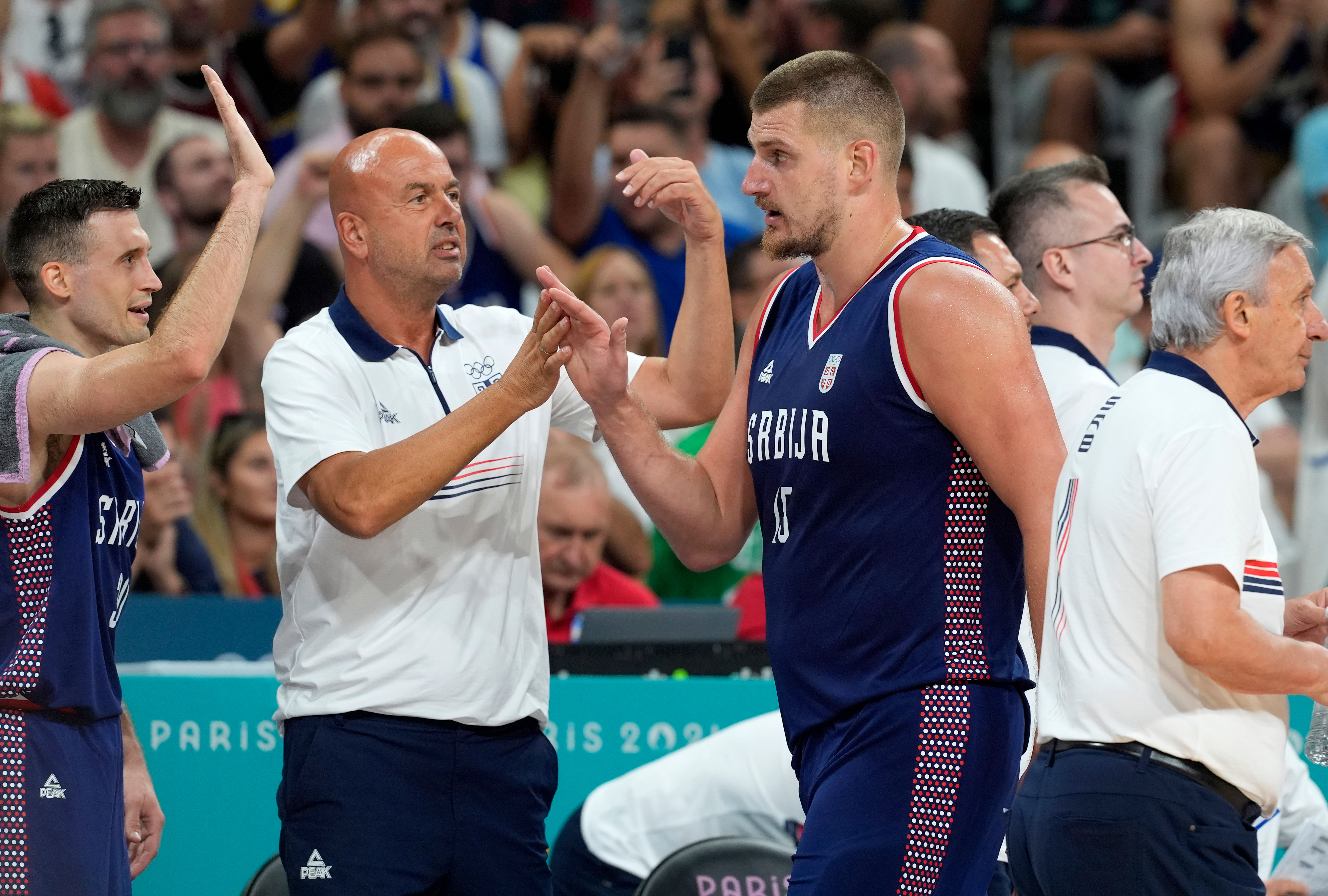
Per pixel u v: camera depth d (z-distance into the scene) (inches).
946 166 1079.0
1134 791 371.6
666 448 439.5
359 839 421.1
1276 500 999.0
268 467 776.3
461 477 433.4
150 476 749.3
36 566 407.5
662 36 1066.1
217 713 539.8
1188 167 1190.3
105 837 416.2
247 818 538.6
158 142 984.3
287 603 446.9
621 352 420.5
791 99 401.7
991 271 496.1
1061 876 383.6
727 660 591.2
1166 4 1232.8
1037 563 374.0
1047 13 1237.7
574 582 703.7
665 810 534.3
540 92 1057.5
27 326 421.4
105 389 382.0
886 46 1101.1
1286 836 525.0
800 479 397.7
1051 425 378.0
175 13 1011.3
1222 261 379.2
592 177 1023.6
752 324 445.1
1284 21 1192.8
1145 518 371.2
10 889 399.2
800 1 1147.9
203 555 775.7
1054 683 397.1
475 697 430.0
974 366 374.0
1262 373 381.7
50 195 429.1
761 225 1079.6
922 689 381.1
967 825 376.8
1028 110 1203.2
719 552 450.9
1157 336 392.2
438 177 439.2
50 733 408.8
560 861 543.2
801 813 529.7
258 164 412.2
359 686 424.8
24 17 1034.1
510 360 462.9
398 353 444.5
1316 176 1088.2
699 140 1079.6
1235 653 349.4
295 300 903.1
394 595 429.7
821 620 395.5
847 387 388.5
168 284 828.0
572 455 711.1
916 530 384.5
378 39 988.6
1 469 392.2
